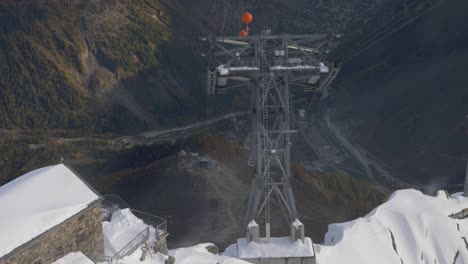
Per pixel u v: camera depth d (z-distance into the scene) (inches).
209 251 1134.4
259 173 1057.5
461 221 1349.7
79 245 821.9
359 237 1187.3
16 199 801.6
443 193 1428.4
